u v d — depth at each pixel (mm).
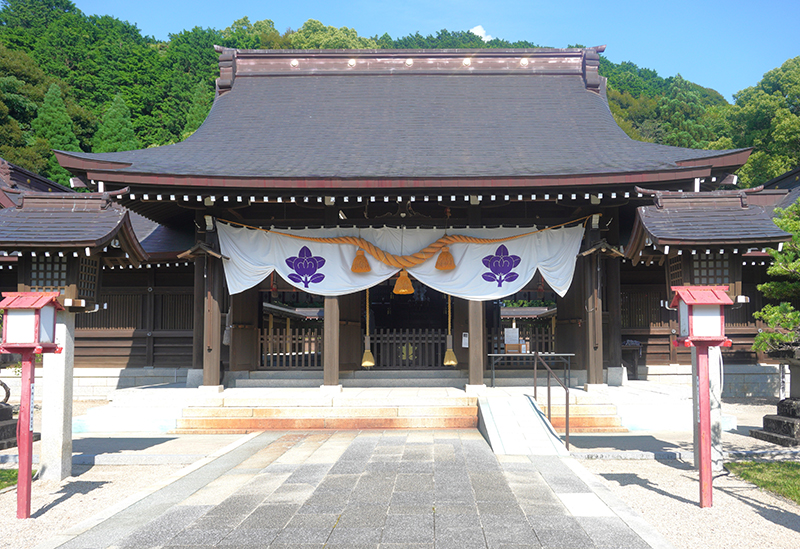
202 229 12406
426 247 12164
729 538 4930
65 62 62625
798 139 35500
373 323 18875
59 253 7195
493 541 4609
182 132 56719
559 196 11352
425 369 13453
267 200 11641
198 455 8203
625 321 15648
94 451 8719
